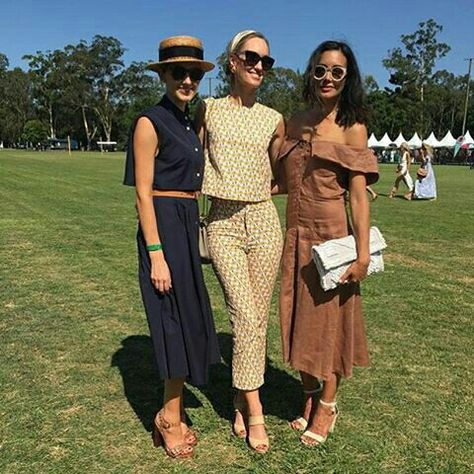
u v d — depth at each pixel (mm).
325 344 3078
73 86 89375
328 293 3043
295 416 3471
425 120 81250
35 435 3188
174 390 2990
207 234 3150
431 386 3859
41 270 6957
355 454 3037
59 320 5121
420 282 6605
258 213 3113
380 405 3580
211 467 2922
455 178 29312
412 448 3094
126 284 6336
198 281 2969
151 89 92188
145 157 2797
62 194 16297
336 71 2867
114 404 3566
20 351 4395
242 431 3238
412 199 16672
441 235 9922
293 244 3145
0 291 6023
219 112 3076
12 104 99688
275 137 3209
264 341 3164
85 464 2928
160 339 2910
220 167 3041
